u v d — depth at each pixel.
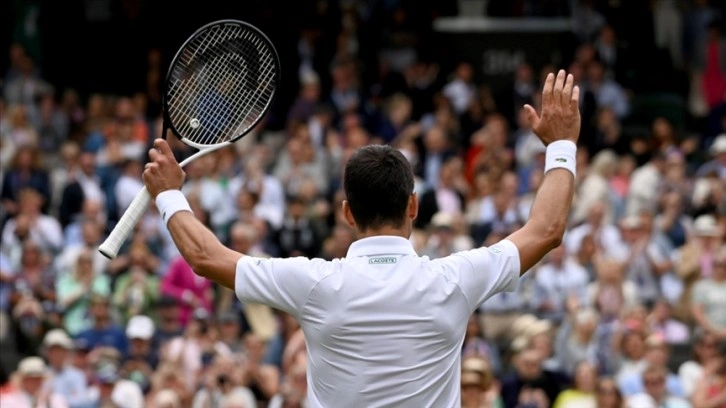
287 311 13.09
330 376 12.96
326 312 12.89
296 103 55.78
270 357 38.97
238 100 14.73
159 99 58.53
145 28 63.16
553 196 13.39
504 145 54.34
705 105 63.88
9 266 41.28
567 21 65.75
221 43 14.71
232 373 34.50
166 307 38.50
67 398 34.59
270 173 51.28
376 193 13.09
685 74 64.38
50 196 50.06
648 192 49.38
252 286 13.02
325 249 43.38
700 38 64.81
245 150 51.50
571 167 13.52
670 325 42.31
